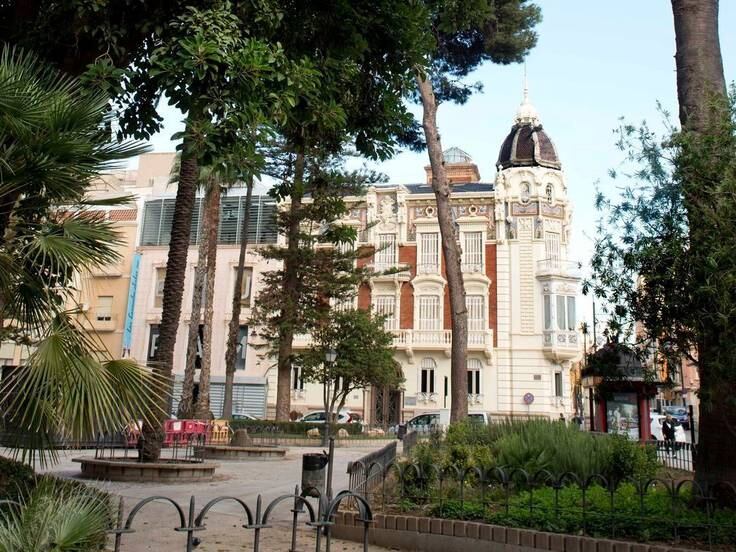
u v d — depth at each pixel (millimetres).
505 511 6879
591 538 6125
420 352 39750
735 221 5477
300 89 7766
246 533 7789
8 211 6328
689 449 13656
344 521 7625
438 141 16719
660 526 6152
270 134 7340
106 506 4586
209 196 28797
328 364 27453
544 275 38594
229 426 25203
